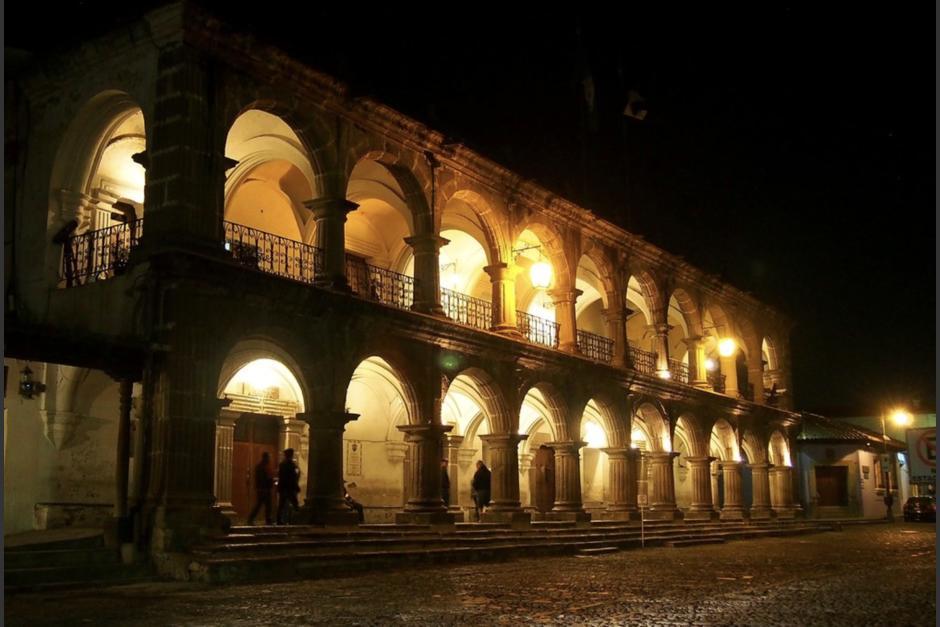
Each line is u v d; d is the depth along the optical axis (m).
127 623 10.09
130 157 20.64
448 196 23.61
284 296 18.19
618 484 29.38
